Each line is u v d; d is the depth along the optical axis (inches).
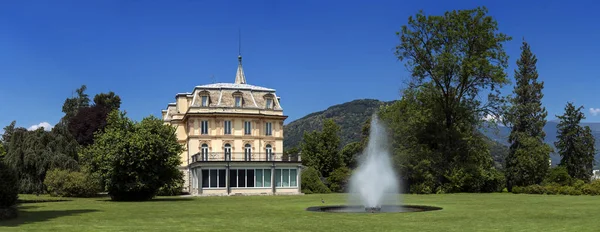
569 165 2970.0
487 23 2269.9
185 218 1039.0
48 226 861.8
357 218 1013.2
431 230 802.8
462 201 1619.1
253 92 2711.6
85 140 3218.5
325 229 824.9
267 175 2409.0
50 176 2199.8
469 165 2395.4
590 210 1165.7
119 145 1855.3
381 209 1255.5
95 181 1952.5
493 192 2527.1
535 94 2950.3
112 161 1843.0
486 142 2554.1
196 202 1699.1
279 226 874.8
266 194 2357.3
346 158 3597.4
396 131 2508.6
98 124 3243.1
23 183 2265.0
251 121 2635.3
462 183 2389.3
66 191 2197.3
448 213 1119.6
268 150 2662.4
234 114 2588.6
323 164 3405.5
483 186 2544.3
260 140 2640.3
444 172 2404.0
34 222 940.6
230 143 2588.6
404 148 2480.3
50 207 1430.9
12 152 2303.2
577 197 1840.6
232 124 2605.8
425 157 2391.7
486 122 2448.3
